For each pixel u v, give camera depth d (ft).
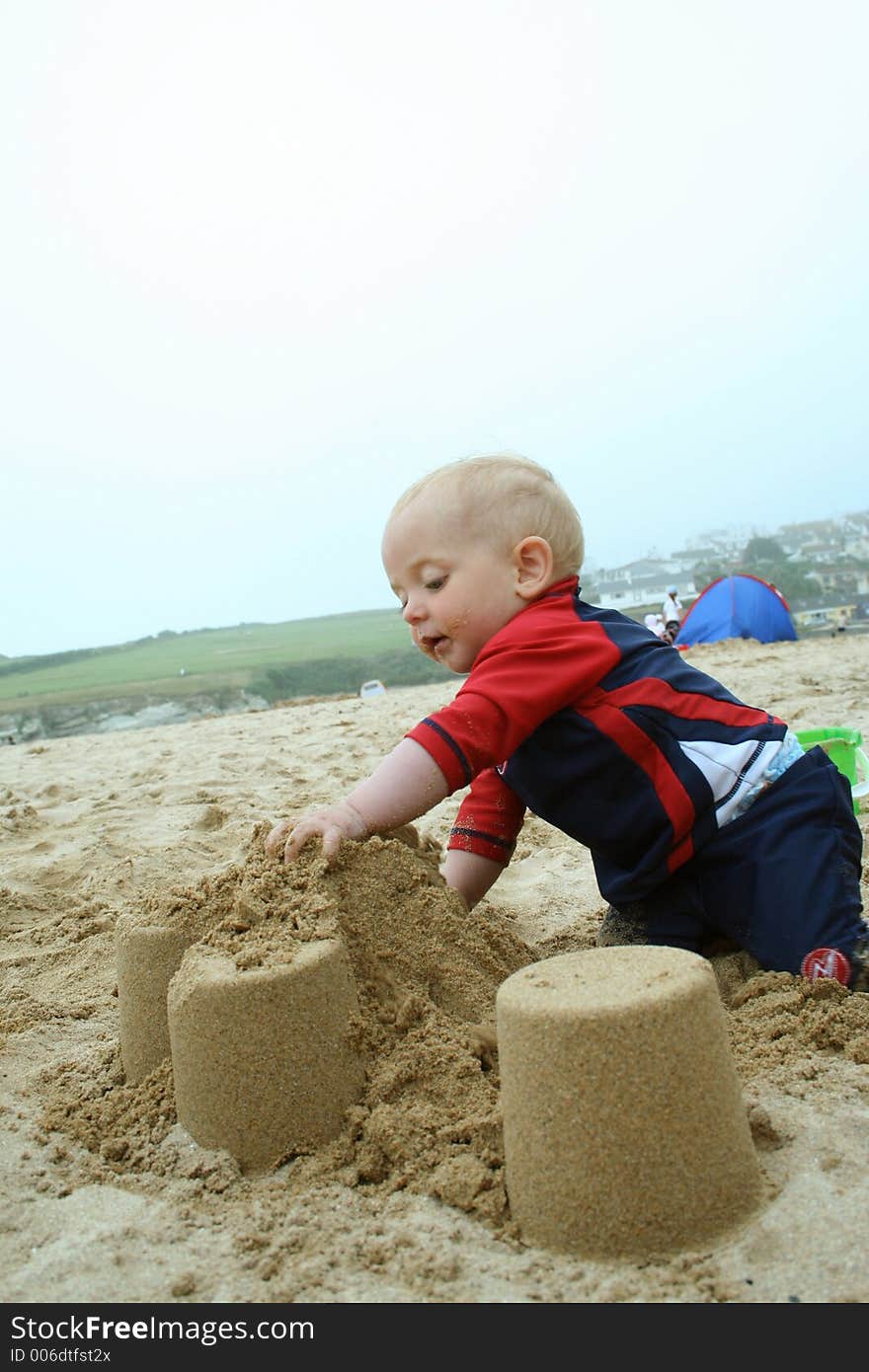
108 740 34.14
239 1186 5.40
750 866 7.27
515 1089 4.90
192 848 13.99
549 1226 4.75
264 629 320.09
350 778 19.19
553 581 7.75
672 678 7.45
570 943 9.00
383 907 6.58
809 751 7.68
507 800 8.52
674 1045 4.70
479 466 7.72
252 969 5.70
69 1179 5.63
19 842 15.38
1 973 9.59
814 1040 6.21
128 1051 6.61
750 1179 4.82
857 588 198.18
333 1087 5.67
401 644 217.36
